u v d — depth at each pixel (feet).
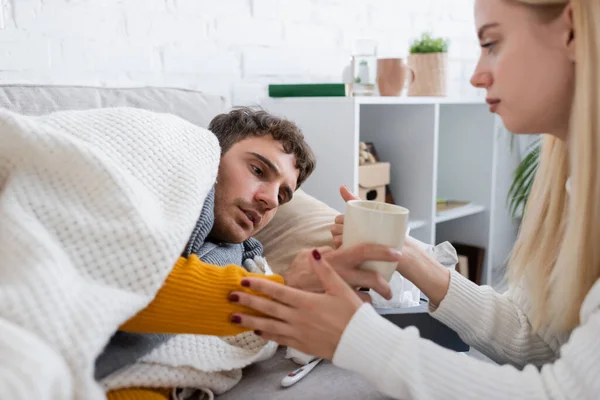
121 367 2.62
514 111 2.76
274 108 6.45
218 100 4.83
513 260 3.54
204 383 2.87
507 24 2.66
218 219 3.80
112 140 2.83
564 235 3.03
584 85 2.44
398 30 8.14
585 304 2.53
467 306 3.38
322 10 7.10
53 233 2.33
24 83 3.93
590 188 2.55
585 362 2.27
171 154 2.94
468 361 2.43
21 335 1.76
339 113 5.94
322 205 4.69
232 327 2.63
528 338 3.38
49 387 1.70
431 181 7.09
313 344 2.50
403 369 2.35
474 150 8.20
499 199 9.37
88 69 5.22
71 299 2.05
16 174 2.48
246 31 6.38
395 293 4.04
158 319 2.57
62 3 4.99
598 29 2.38
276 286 2.52
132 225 2.43
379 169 6.70
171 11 5.73
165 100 4.48
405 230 2.65
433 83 7.24
